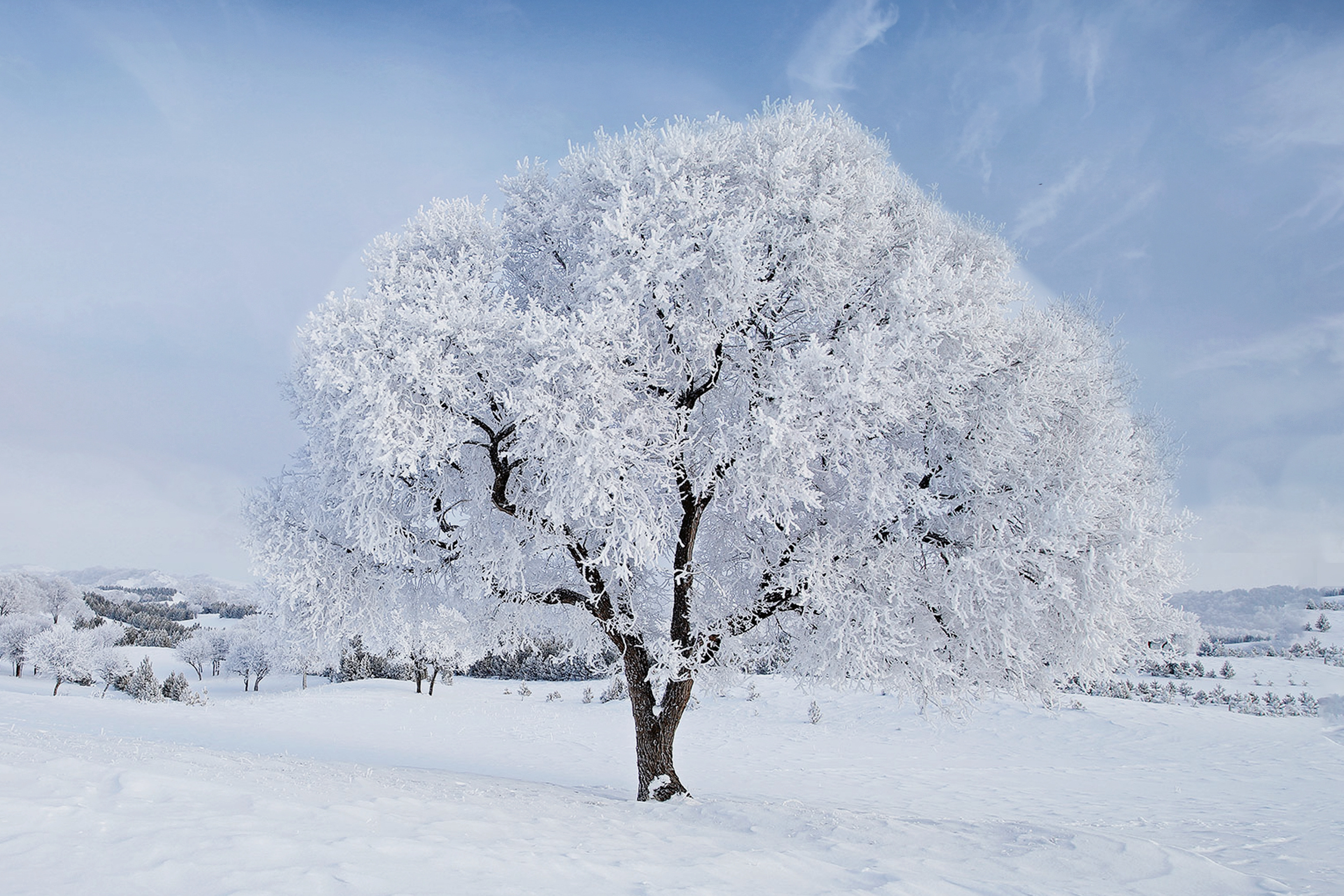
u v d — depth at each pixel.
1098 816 12.23
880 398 8.10
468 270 9.42
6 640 56.31
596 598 10.20
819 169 10.04
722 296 8.66
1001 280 9.78
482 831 5.83
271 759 9.11
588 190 10.26
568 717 28.56
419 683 38.69
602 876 4.87
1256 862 8.45
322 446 9.73
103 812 4.58
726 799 10.52
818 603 8.92
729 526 11.12
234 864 3.98
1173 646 9.57
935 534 9.54
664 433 9.03
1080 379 9.38
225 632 65.19
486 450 10.31
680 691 10.30
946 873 6.29
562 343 8.09
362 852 4.52
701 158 9.73
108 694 47.94
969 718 10.32
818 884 5.43
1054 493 8.48
